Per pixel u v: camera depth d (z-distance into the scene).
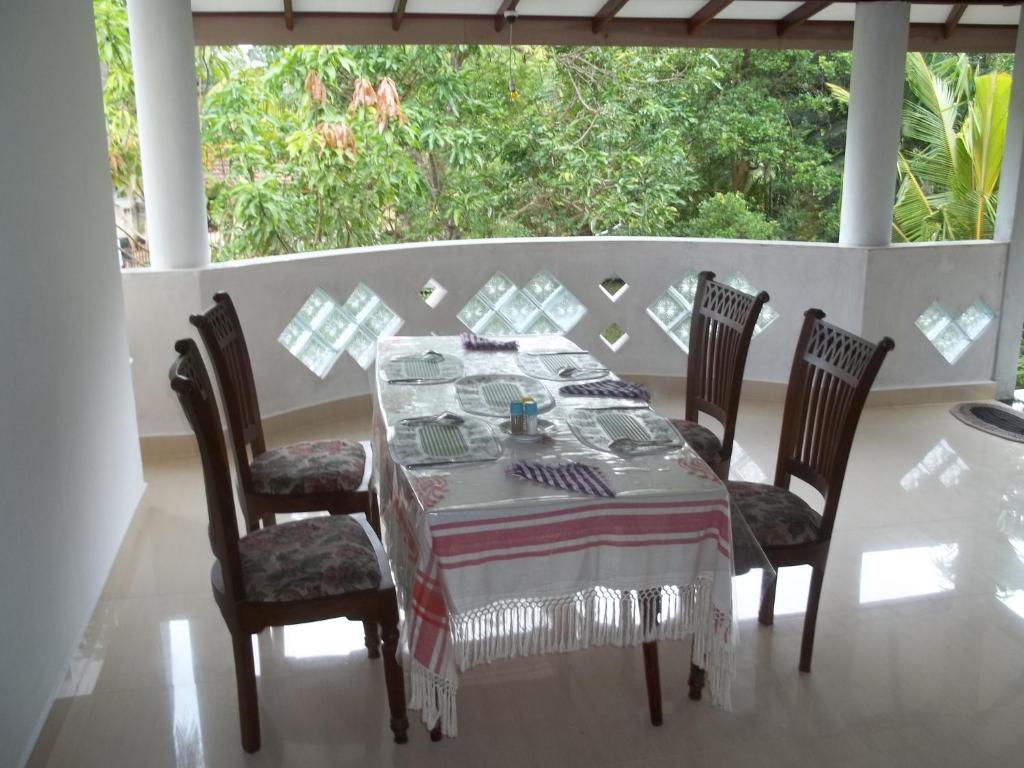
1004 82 7.18
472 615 1.95
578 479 2.04
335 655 2.65
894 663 2.61
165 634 2.73
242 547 2.27
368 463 3.01
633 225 8.30
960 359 5.05
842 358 2.46
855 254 4.77
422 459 2.18
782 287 4.96
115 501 3.08
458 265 4.88
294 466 2.84
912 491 3.84
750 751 2.23
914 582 3.07
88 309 2.88
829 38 5.14
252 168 7.20
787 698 2.45
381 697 2.45
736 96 8.75
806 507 2.55
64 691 2.38
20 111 2.31
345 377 4.76
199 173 4.09
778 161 8.83
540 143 8.06
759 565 2.24
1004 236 4.98
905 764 2.19
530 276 5.02
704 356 3.29
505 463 2.18
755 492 2.61
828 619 2.84
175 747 2.23
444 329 4.93
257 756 2.21
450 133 7.48
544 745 2.25
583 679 2.53
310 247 7.44
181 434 4.17
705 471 2.14
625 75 8.28
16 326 2.18
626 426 2.43
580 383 2.81
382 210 7.75
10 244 2.17
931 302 4.90
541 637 2.02
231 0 4.46
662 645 2.71
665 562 2.05
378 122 7.16
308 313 4.62
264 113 7.25
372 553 2.26
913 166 7.99
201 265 4.16
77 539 2.58
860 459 4.20
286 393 4.54
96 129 3.13
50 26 2.63
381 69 7.52
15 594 2.05
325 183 7.13
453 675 1.94
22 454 2.15
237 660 2.16
